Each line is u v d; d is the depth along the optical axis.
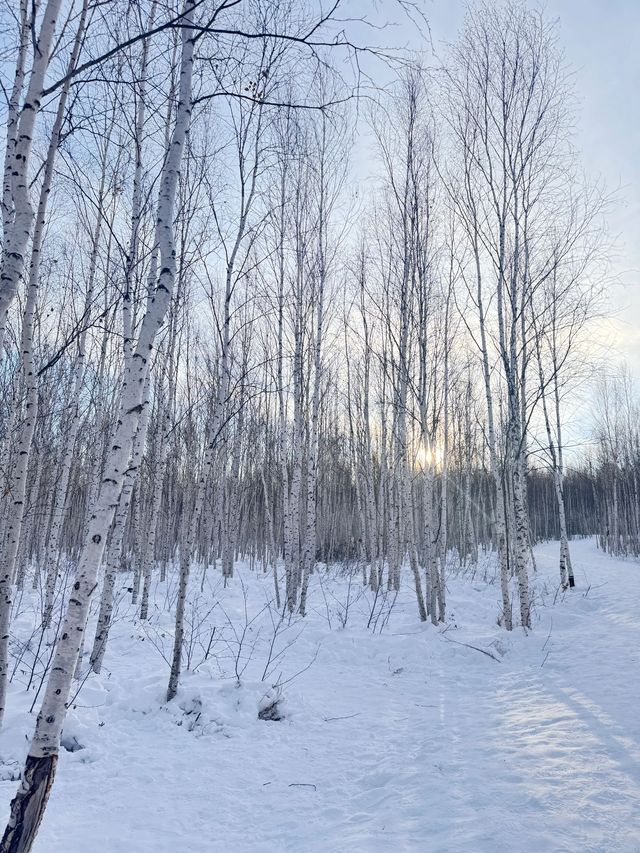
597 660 8.32
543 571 24.77
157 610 12.84
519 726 5.55
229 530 19.62
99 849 3.55
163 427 13.90
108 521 3.01
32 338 5.30
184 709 6.10
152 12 4.84
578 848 3.09
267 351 17.95
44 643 8.38
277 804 4.22
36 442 14.13
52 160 5.39
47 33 3.67
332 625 11.39
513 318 11.76
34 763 2.68
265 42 4.54
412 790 4.17
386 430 21.03
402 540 22.11
